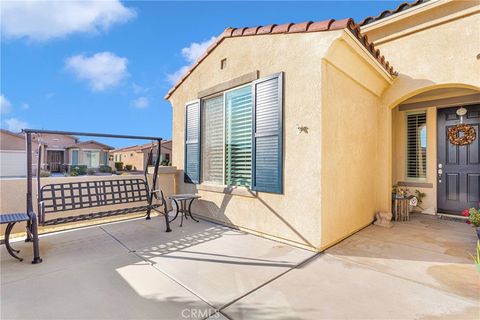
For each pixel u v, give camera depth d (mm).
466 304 2203
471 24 4152
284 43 3865
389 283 2580
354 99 4250
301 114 3625
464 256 3283
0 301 2270
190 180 5773
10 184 4320
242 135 4605
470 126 5305
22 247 3705
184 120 6039
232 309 2139
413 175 6070
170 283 2596
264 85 4137
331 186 3619
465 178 5352
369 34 5410
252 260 3184
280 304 2211
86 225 4934
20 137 24547
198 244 3799
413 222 5031
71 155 28016
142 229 4648
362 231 4391
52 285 2562
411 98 5859
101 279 2689
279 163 3871
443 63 4430
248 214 4406
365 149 4648
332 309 2135
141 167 27859
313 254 3369
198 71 5641
